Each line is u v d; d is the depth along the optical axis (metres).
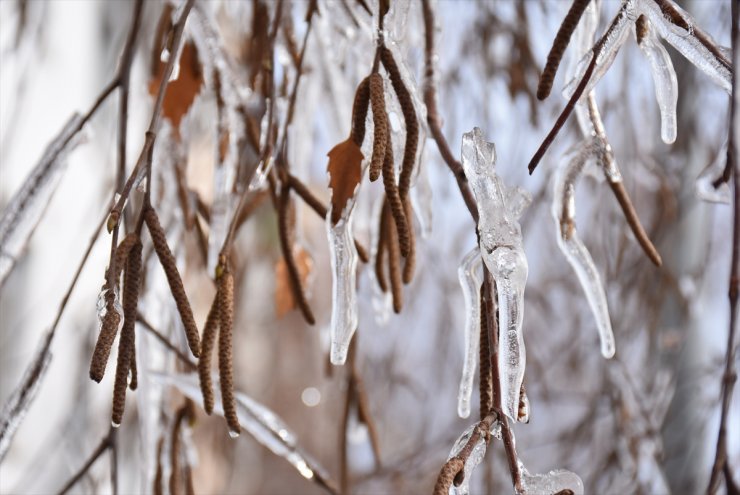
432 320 1.21
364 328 1.22
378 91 0.53
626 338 1.05
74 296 0.88
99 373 0.50
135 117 0.88
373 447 0.69
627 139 0.99
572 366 1.13
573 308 1.16
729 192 0.61
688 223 1.07
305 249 0.68
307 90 0.66
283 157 0.60
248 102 0.66
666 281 1.01
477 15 0.95
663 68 0.55
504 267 0.52
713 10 0.91
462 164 0.54
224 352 0.54
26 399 0.57
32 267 0.87
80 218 0.88
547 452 1.19
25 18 0.83
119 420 0.52
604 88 0.99
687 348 1.08
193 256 0.87
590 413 1.09
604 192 1.03
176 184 0.67
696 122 1.04
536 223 1.15
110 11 0.90
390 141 0.53
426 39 0.59
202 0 0.65
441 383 1.19
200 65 0.64
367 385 1.25
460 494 0.51
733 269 0.52
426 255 1.13
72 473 0.83
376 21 0.55
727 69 0.52
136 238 0.52
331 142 0.68
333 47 0.66
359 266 0.71
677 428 1.08
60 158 0.59
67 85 0.87
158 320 0.68
